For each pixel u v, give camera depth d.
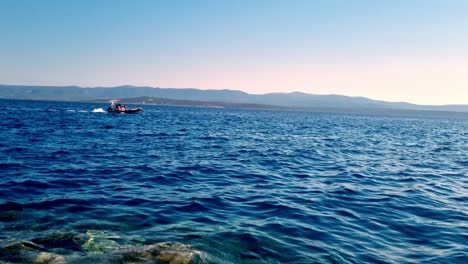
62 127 33.69
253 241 6.46
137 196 9.52
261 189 11.17
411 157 22.06
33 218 7.23
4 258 5.21
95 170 13.17
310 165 16.94
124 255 5.44
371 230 7.52
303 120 86.44
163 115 81.25
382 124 82.31
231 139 29.05
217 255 5.72
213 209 8.58
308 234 7.05
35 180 10.88
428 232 7.52
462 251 6.47
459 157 23.00
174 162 16.02
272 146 25.05
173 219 7.61
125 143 22.92
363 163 18.36
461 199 10.88
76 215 7.57
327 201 9.89
